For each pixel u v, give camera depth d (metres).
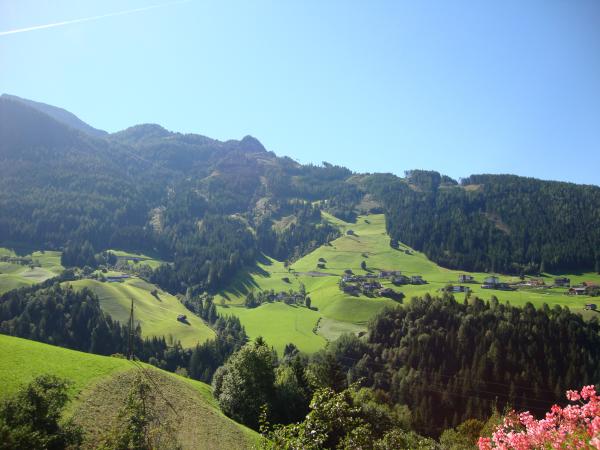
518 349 118.19
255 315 186.38
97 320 132.88
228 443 47.47
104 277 197.88
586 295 194.88
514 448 12.31
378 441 31.17
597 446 10.12
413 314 141.62
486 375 112.38
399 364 126.50
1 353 45.19
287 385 65.88
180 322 164.62
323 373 70.56
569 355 115.44
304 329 166.50
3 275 184.00
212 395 67.19
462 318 131.38
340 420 18.48
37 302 137.25
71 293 146.00
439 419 105.12
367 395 78.81
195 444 43.66
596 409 11.39
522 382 109.44
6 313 137.38
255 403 60.50
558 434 11.49
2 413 27.48
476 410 100.81
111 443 29.89
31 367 43.34
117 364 54.47
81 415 37.66
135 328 133.38
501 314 132.25
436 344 126.19
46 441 27.08
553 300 176.38
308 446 17.16
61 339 128.12
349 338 136.00
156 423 43.47
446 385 114.81
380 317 143.88
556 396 106.31
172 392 54.59
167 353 126.38
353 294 199.88
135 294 179.00
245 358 63.59
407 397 110.25
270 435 18.70
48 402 30.02
